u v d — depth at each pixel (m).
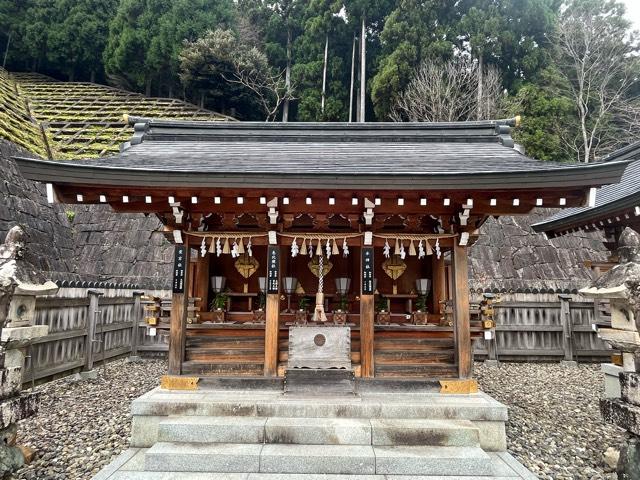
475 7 23.80
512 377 9.33
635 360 3.85
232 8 32.94
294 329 5.66
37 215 12.21
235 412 4.96
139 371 9.49
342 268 7.49
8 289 3.54
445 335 6.29
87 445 5.17
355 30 29.59
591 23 23.78
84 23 30.81
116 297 10.12
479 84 21.81
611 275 4.00
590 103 23.70
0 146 11.80
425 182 5.00
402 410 4.94
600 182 4.80
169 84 31.28
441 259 7.08
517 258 14.10
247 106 31.44
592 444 5.45
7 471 3.59
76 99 26.80
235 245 5.90
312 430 4.58
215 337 6.07
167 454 4.23
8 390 3.62
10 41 31.62
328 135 7.59
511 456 4.72
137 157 6.16
